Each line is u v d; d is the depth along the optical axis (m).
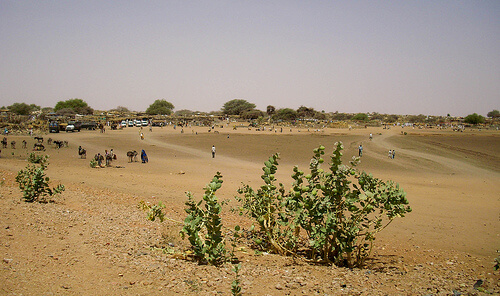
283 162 38.78
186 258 7.16
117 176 23.50
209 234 6.92
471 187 25.19
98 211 11.52
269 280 6.16
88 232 8.35
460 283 6.77
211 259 6.82
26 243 6.83
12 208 10.02
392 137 82.25
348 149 53.12
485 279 7.21
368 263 8.16
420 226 13.80
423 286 6.35
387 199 7.25
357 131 109.69
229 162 37.34
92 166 28.66
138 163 33.69
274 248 8.46
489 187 25.39
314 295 5.52
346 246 7.28
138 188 18.73
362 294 5.66
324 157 41.34
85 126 91.50
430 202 19.08
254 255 8.02
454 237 12.27
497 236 12.55
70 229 8.44
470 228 13.66
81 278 5.37
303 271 6.89
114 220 10.27
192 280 5.77
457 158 45.28
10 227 7.86
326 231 7.11
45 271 5.46
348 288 5.95
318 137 79.19
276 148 53.84
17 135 66.69
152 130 95.44
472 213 16.52
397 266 8.19
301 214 7.44
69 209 11.16
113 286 5.19
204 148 52.53
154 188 19.11
